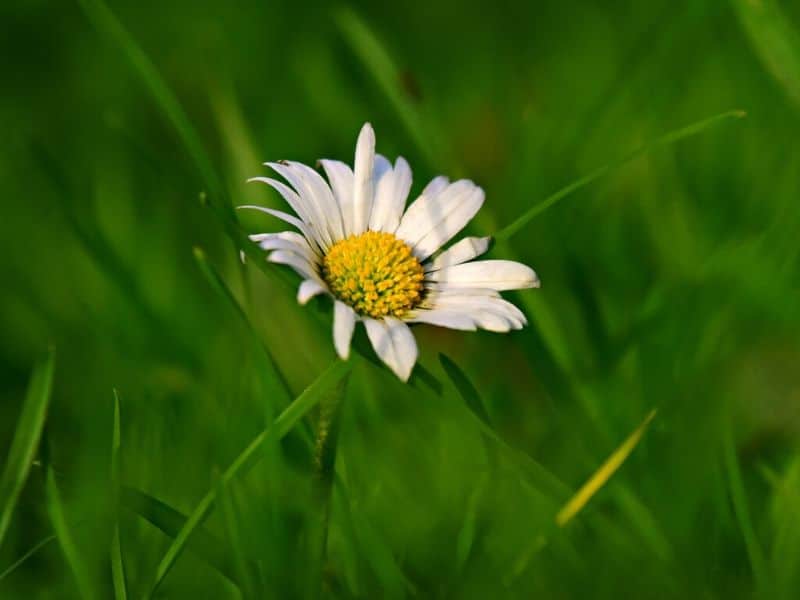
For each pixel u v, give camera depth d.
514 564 0.29
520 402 0.32
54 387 0.33
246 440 0.31
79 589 0.29
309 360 0.32
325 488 0.29
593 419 0.31
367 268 0.29
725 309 0.32
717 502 0.30
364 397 0.31
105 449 0.31
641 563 0.29
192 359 0.33
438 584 0.30
